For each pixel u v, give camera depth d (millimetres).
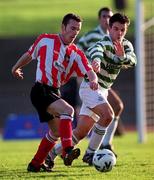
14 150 36125
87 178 20188
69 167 23641
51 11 115438
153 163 25219
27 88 81438
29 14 113312
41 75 21141
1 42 83625
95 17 108750
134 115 78812
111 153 21125
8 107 80562
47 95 21031
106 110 22188
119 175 21094
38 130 54344
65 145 20531
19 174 21516
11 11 115500
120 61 22281
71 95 38000
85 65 21062
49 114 21203
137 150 33594
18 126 54438
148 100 57875
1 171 22516
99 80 23031
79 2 122188
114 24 22062
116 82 81000
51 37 21250
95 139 23266
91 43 29188
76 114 38156
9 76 82688
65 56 21109
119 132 51844
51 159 22516
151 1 72875
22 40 83875
